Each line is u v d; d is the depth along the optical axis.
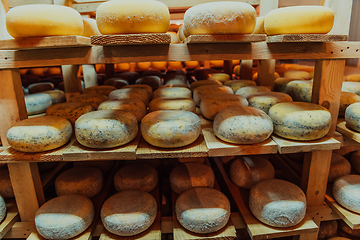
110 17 0.84
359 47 1.04
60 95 1.83
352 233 1.37
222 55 1.00
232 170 1.40
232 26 0.85
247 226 1.10
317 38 0.88
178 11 2.04
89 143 0.97
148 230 1.10
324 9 0.89
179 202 1.13
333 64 1.09
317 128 0.98
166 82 2.45
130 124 1.02
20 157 0.98
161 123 0.99
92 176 1.30
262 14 1.61
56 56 0.99
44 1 1.61
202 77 2.57
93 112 1.09
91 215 1.11
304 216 1.11
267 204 1.07
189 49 0.99
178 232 1.08
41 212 1.07
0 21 1.13
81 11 1.79
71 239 1.05
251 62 2.13
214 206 1.08
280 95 1.35
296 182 1.38
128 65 2.94
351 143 1.19
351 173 1.50
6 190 1.30
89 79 2.15
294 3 1.69
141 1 0.84
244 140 0.98
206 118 1.38
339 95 1.13
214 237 1.05
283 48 1.02
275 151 1.00
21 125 1.01
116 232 1.05
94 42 0.82
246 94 1.57
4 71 1.06
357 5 1.77
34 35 0.84
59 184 1.25
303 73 2.22
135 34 0.82
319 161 1.18
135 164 1.46
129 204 1.11
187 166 1.40
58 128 1.02
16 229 1.20
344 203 1.18
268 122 1.01
